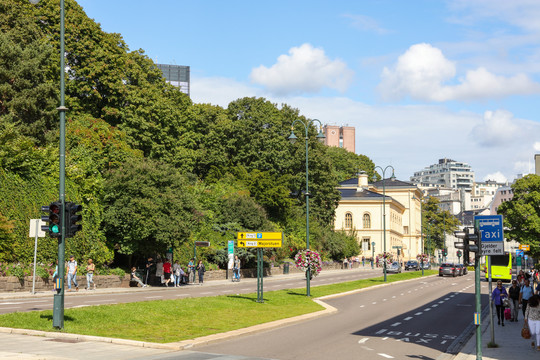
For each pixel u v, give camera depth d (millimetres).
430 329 24047
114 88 58000
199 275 49219
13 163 35281
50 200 37094
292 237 78875
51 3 55938
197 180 72188
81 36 57031
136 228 40938
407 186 144375
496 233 18938
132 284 42438
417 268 100312
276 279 61312
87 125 50031
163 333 19203
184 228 42594
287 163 87062
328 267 90125
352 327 24000
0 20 46406
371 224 124500
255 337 20188
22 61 44688
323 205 91875
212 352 16422
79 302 26328
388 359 16125
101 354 14820
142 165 42469
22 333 17375
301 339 19906
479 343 15070
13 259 32906
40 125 44531
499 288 25953
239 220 62531
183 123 78188
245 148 84375
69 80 55750
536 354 17312
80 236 38906
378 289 50625
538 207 77625
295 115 92062
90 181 40906
